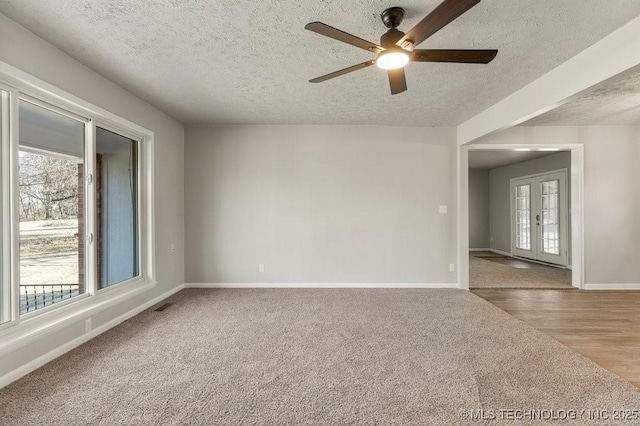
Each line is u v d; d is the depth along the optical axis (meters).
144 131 3.71
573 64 2.63
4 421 1.75
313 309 3.71
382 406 1.89
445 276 4.82
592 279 4.75
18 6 1.98
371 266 4.80
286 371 2.29
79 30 2.25
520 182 7.87
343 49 2.53
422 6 1.97
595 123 4.63
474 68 2.84
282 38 2.37
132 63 2.76
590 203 4.75
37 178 2.49
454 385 2.11
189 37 2.35
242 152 4.79
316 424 1.73
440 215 4.80
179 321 3.31
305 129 4.79
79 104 2.72
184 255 4.79
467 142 4.55
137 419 1.77
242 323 3.26
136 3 1.96
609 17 2.09
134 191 3.72
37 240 2.48
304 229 4.80
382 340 2.83
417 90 3.38
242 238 4.80
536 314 3.58
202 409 1.86
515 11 2.02
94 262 2.98
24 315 2.29
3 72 2.08
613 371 2.31
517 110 3.38
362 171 4.80
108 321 3.10
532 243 7.44
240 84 3.23
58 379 2.18
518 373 2.26
